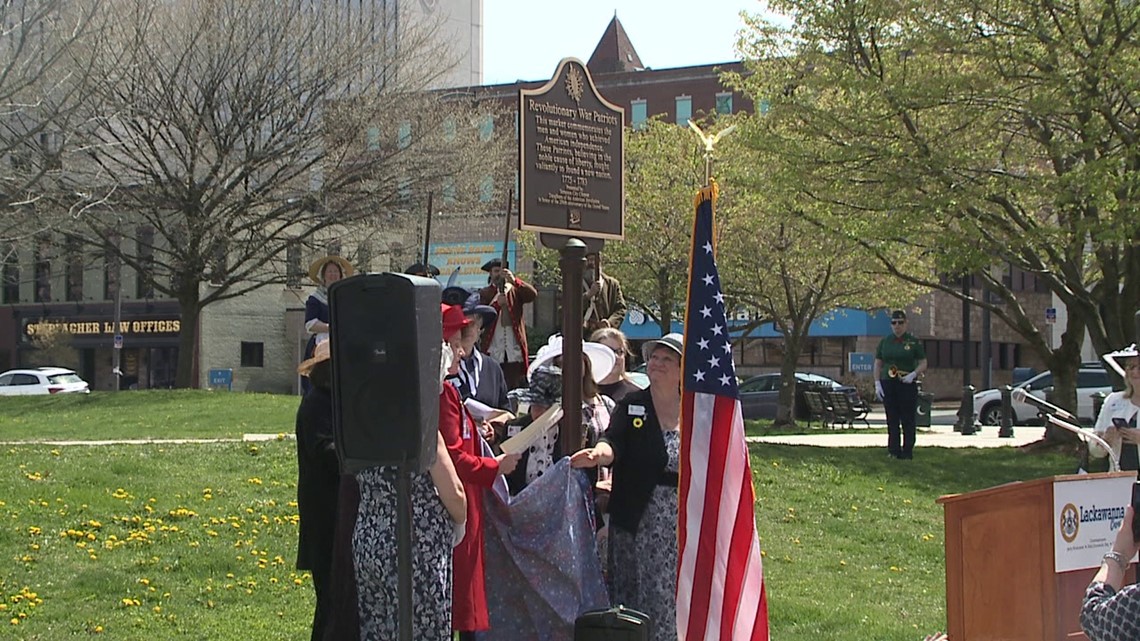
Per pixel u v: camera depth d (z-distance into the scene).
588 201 8.04
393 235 32.44
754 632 5.97
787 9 19.50
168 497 11.70
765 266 28.92
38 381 40.59
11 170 23.77
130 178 30.42
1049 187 17.53
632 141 35.94
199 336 51.97
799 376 34.09
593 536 6.35
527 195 7.85
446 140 32.03
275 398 25.09
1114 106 17.88
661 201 33.78
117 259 32.53
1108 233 16.83
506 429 7.49
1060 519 6.18
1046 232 18.08
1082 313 19.58
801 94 19.72
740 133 19.72
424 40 33.00
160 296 54.19
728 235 29.30
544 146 7.91
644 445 6.42
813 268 28.44
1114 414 7.76
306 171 31.23
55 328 54.38
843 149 18.39
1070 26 17.67
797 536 11.55
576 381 6.94
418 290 4.80
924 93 17.69
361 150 30.88
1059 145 17.67
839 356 53.88
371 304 4.80
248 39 29.88
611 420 6.54
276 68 30.53
